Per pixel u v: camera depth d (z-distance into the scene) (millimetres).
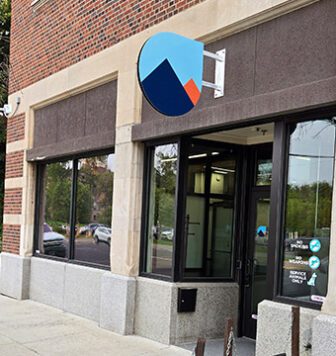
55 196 9906
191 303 6668
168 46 5516
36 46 10430
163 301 6691
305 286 5074
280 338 5031
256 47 5633
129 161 7402
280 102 5172
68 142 9086
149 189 7391
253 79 5629
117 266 7477
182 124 6480
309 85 4875
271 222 5371
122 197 7496
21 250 10406
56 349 6453
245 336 7090
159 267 7059
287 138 5348
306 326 4789
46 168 10344
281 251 5293
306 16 5082
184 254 6781
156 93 5410
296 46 5164
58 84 9469
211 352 6191
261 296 6957
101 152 8508
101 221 8398
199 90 5730
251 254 7176
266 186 7055
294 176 5293
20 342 6801
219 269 7219
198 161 7062
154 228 7246
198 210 7082
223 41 6105
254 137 7172
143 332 7027
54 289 9367
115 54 7926
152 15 7207
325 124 5031
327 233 4953
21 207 10570
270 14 5438
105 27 8242
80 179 9125
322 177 5039
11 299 10312
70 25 9250
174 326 6578
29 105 10547
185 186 6793
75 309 8641
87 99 8781
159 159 7246
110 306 7469
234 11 5848
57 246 9664
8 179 11258
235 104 5723
